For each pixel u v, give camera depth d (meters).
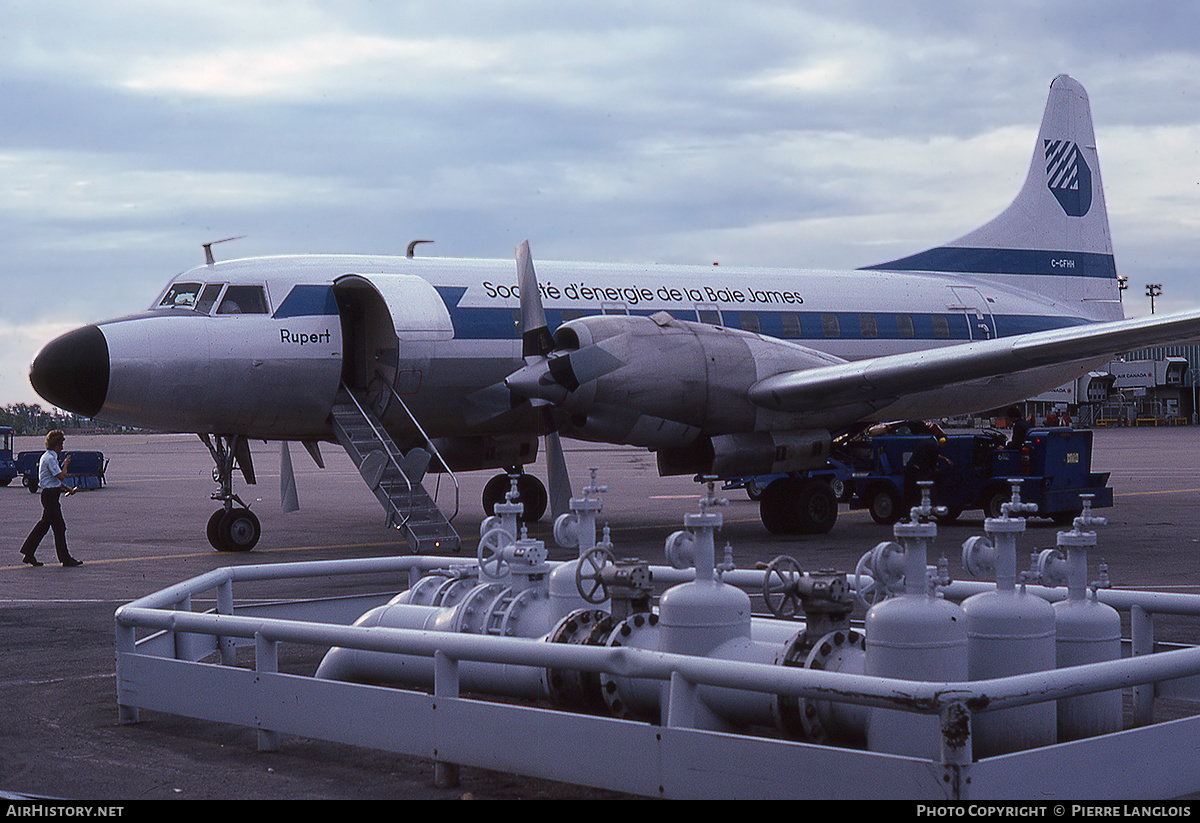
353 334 16.98
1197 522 18.27
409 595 7.05
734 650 5.16
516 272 17.61
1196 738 4.61
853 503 18.98
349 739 5.57
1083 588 5.28
